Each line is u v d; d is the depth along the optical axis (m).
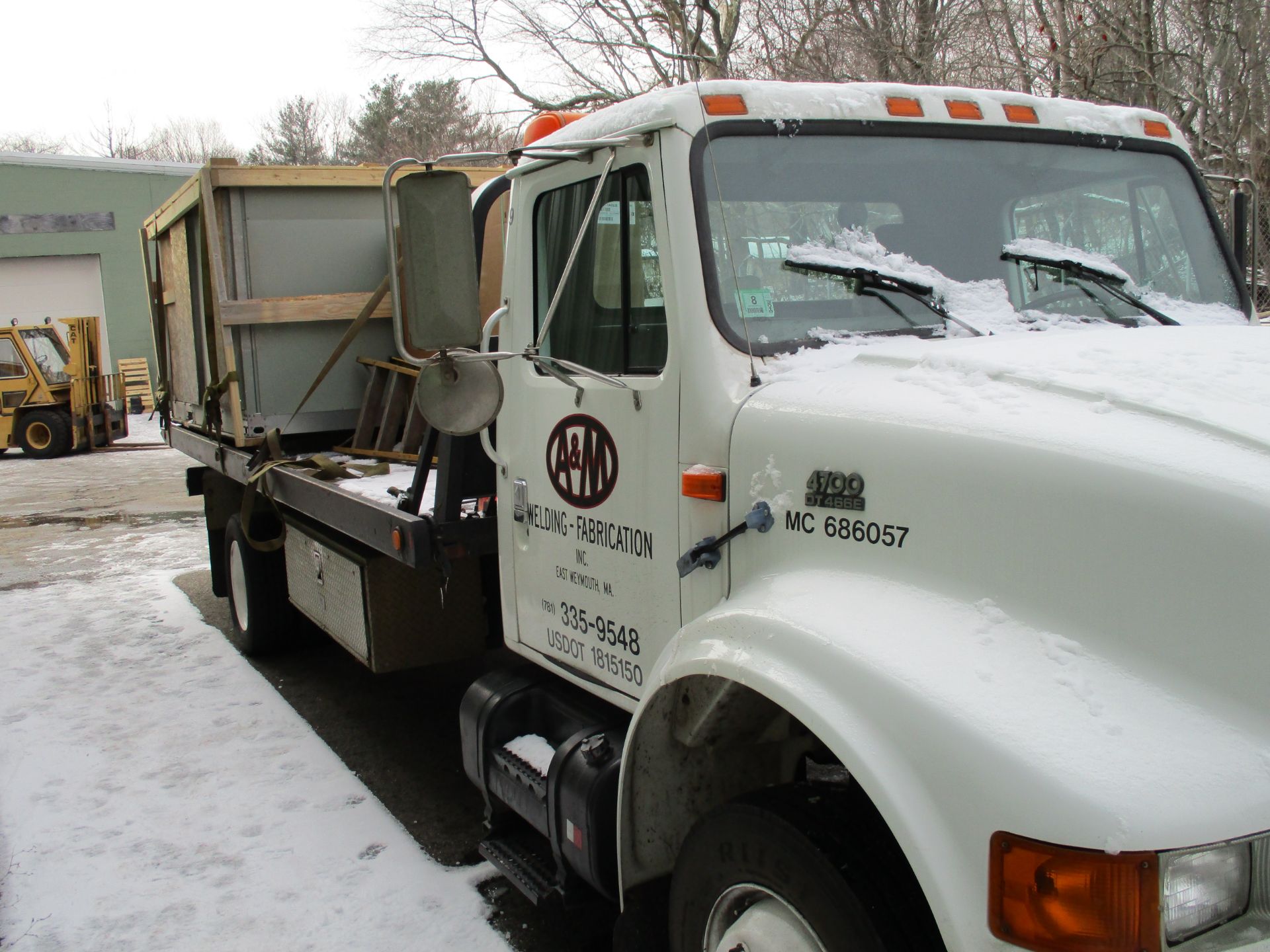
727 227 2.67
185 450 7.36
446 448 3.76
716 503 2.59
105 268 30.02
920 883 1.80
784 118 2.80
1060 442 1.98
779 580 2.37
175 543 11.12
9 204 28.84
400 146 32.41
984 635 1.95
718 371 2.59
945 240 2.91
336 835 4.38
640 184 2.83
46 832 4.45
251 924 3.72
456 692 6.29
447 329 2.68
